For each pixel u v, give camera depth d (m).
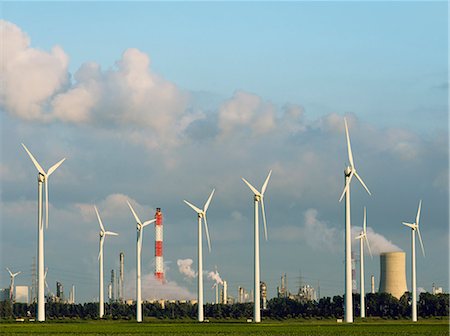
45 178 171.00
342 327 154.50
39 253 172.62
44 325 166.38
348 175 168.50
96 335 125.31
